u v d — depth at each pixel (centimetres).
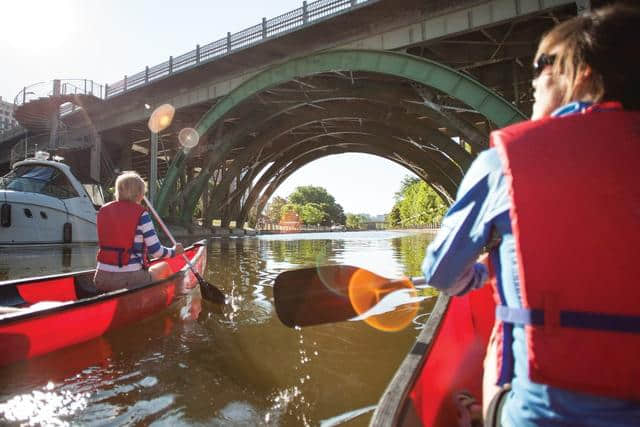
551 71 119
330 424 218
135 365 296
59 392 251
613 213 88
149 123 2505
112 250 404
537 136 100
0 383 261
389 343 351
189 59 2286
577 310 89
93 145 2927
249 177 3578
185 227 2464
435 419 168
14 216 1274
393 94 2091
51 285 434
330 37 1853
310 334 377
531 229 93
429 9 1591
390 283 226
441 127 2795
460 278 123
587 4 1165
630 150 92
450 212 117
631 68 99
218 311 460
